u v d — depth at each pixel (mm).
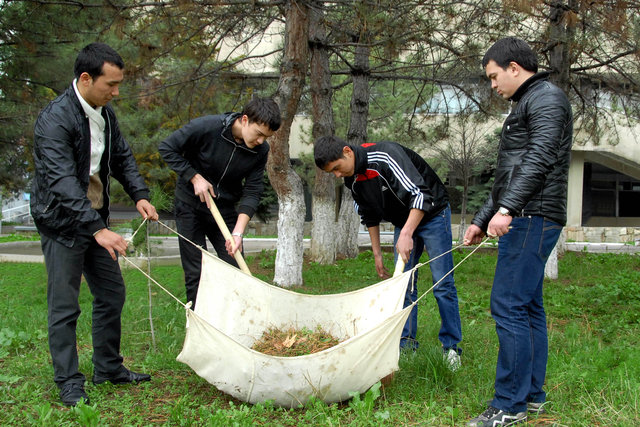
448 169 16609
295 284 8156
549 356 3879
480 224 3139
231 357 2930
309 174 17375
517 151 2836
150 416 2965
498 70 2863
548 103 2695
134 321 5027
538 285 2934
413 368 3564
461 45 8711
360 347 2930
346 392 3031
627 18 7824
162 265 9773
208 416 2871
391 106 14812
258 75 10844
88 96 3023
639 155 19156
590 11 8094
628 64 9414
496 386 2902
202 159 3969
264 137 3715
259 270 9711
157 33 8961
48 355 4031
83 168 3109
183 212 4105
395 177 3652
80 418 2705
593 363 3732
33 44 10383
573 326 4980
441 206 3908
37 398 3090
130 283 7504
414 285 4109
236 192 4191
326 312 3717
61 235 3029
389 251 13711
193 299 4207
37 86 12023
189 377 3545
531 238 2807
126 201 17219
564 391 3242
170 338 4422
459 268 9758
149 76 10008
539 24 8594
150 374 3656
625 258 12422
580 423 2789
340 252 11703
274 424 2812
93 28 9531
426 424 2838
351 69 10461
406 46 7906
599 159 20625
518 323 2854
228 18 8648
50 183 2924
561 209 2840
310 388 2955
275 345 3414
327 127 9664
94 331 3348
